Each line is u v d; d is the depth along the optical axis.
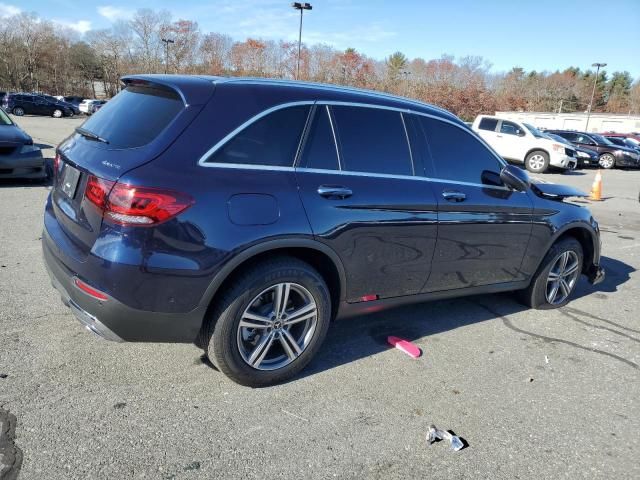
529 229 4.36
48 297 4.21
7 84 79.94
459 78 61.59
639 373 3.79
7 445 2.51
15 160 8.62
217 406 2.97
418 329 4.26
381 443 2.78
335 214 3.16
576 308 5.03
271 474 2.49
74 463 2.44
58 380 3.08
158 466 2.47
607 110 99.44
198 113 2.88
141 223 2.61
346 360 3.64
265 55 69.19
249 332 3.12
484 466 2.67
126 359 3.38
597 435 3.00
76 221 2.93
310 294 3.19
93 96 89.50
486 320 4.56
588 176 19.64
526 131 19.56
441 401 3.22
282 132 3.09
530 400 3.32
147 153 2.73
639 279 6.18
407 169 3.60
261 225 2.89
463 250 3.91
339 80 60.88
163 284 2.70
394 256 3.51
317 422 2.91
